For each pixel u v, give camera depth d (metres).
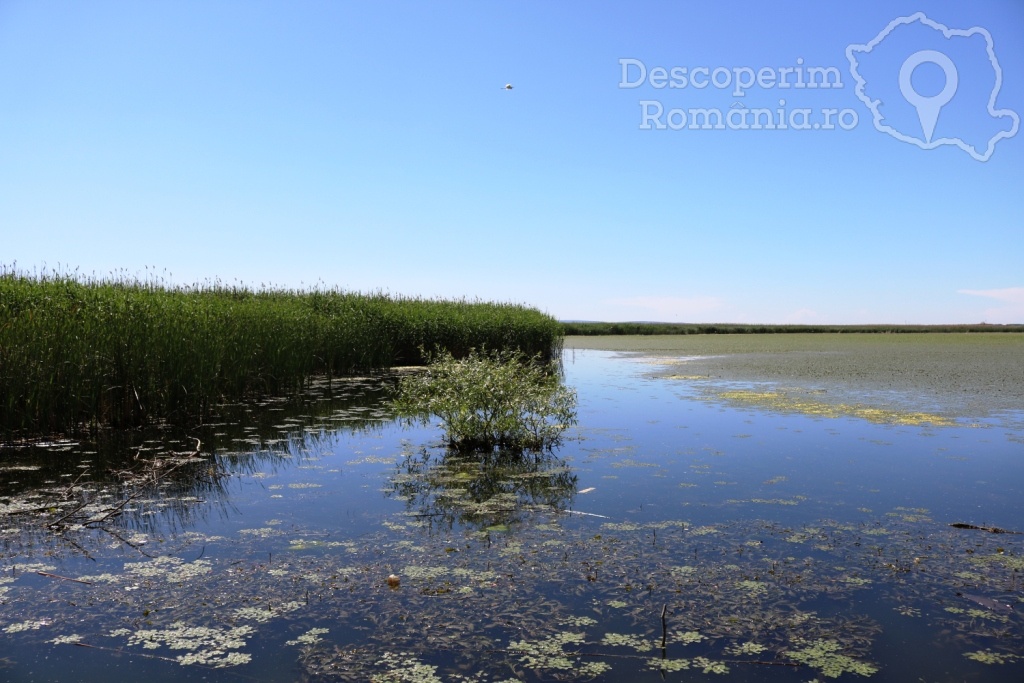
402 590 4.37
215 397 11.99
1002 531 5.35
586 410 11.74
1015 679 3.29
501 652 3.58
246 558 4.94
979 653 3.54
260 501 6.39
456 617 3.99
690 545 5.13
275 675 3.38
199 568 4.76
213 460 8.11
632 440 9.14
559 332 26.00
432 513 6.00
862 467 7.48
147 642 3.71
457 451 8.60
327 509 6.13
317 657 3.54
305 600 4.23
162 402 10.78
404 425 10.52
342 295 22.84
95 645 3.68
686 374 18.23
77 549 5.14
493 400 8.71
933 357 22.50
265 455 8.38
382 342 19.56
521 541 5.27
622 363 22.64
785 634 3.76
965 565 4.70
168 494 6.64
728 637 3.73
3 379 8.87
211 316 13.41
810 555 4.90
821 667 3.41
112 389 10.16
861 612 4.01
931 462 7.67
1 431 8.94
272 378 14.21
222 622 3.95
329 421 10.83
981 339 36.75
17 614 4.06
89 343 9.94
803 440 8.97
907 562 4.75
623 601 4.19
